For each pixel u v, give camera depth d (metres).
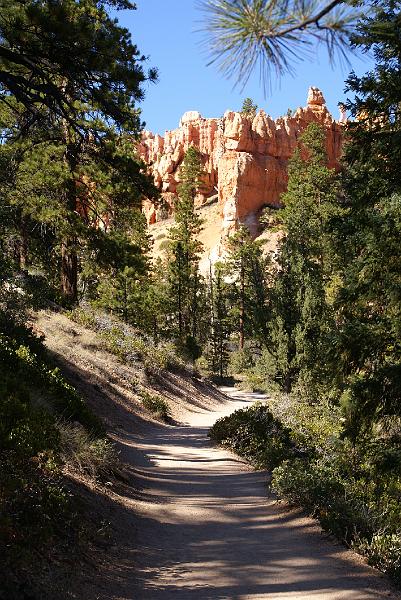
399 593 5.27
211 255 107.31
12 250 27.16
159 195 16.98
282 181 118.69
